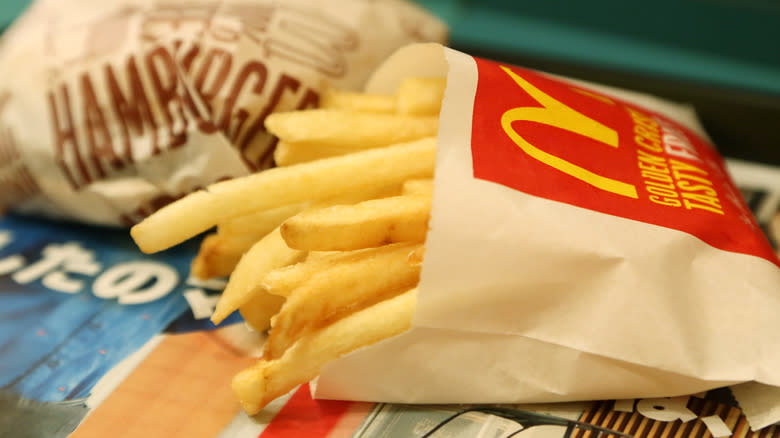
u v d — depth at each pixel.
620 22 0.53
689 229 0.33
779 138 0.45
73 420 0.34
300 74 0.39
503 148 0.33
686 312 0.32
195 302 0.38
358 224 0.32
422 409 0.34
